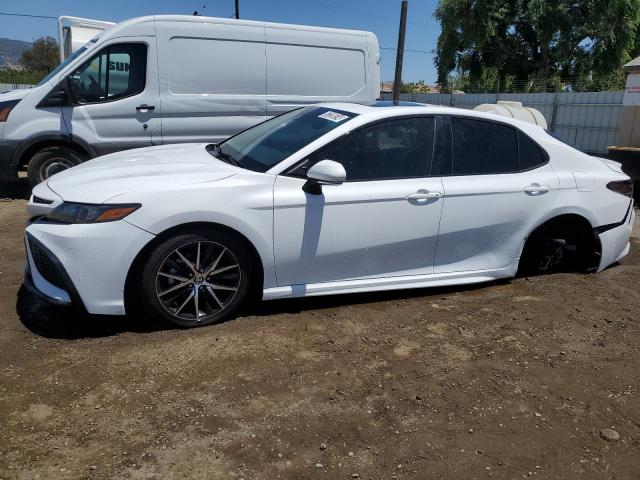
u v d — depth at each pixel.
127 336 3.47
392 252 4.05
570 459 2.59
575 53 29.80
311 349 3.44
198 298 3.60
